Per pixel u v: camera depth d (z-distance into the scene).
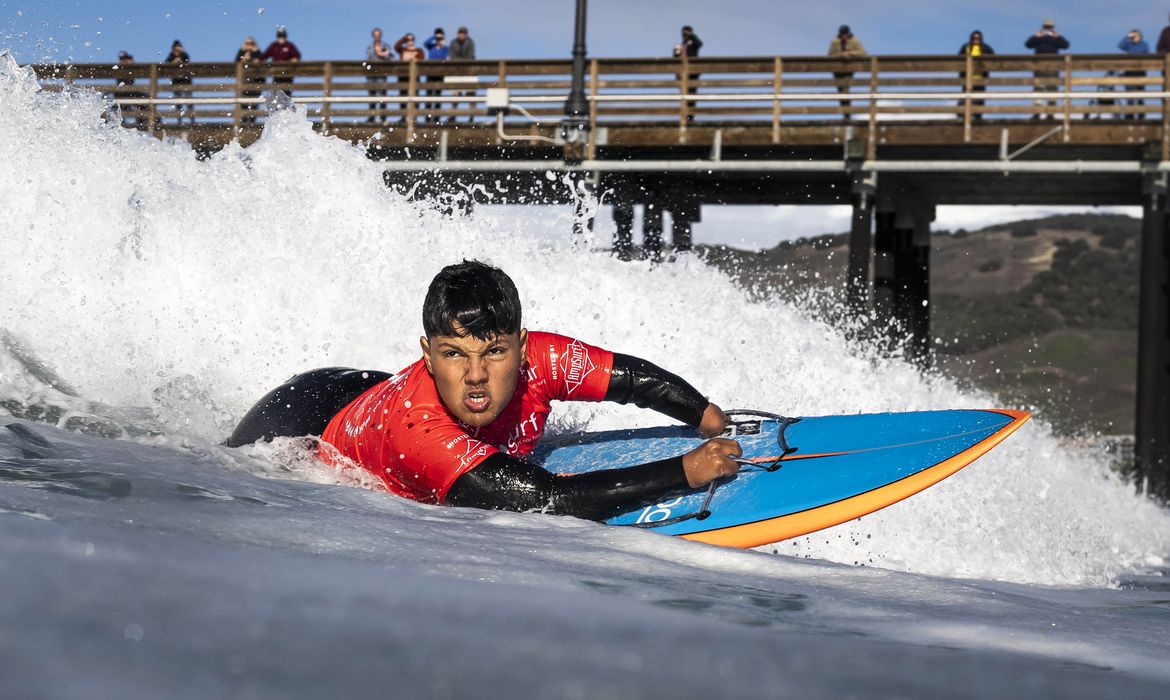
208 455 2.93
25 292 4.71
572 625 1.11
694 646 1.06
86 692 0.65
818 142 11.67
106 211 4.99
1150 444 10.56
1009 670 1.17
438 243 5.58
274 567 1.29
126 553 1.23
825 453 3.36
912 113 11.52
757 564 2.22
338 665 0.81
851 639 1.41
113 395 4.15
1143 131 11.05
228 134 12.30
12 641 0.76
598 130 12.02
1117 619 2.07
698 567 2.11
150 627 0.86
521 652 0.92
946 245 40.62
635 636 1.08
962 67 11.47
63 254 4.85
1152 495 10.46
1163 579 3.62
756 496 3.15
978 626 1.65
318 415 3.37
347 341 5.19
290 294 5.16
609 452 3.72
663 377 3.47
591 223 6.07
